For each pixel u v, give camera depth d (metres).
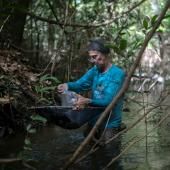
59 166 4.08
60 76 8.05
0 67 6.20
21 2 8.20
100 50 4.86
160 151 4.64
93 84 5.00
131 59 8.27
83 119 4.76
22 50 8.26
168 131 5.61
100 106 4.71
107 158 4.36
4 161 3.06
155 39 11.00
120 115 4.94
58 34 10.88
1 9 7.16
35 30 10.89
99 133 4.86
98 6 9.57
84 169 4.02
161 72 10.26
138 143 4.98
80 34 9.23
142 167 4.11
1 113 5.37
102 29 8.95
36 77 6.71
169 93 4.09
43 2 10.79
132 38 8.13
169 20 9.73
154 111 6.67
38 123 5.75
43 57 9.98
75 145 4.87
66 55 8.50
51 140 5.09
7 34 8.20
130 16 8.54
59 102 5.76
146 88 9.03
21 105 5.65
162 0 12.03
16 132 5.37
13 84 5.93
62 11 9.54
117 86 4.80
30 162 4.19
